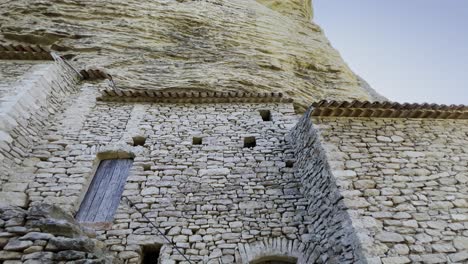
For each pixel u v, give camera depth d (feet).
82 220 15.67
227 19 37.68
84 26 30.68
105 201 16.72
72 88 24.27
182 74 27.50
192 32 34.37
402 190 13.38
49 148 18.54
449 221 12.28
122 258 13.52
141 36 31.42
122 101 23.48
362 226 11.66
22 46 21.83
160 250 14.05
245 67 30.04
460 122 17.58
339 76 35.78
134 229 14.82
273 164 18.75
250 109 23.57
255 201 16.48
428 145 15.85
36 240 9.64
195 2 39.55
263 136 20.90
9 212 10.44
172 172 17.83
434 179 14.06
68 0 32.73
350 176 13.74
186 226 15.07
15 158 16.79
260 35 36.55
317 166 15.61
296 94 28.89
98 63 27.20
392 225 11.88
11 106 17.29
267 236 14.84
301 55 36.29
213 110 23.18
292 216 15.74
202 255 13.92
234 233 14.89
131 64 28.02
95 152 18.83
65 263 9.20
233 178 17.70
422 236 11.61
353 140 15.75
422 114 17.33
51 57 22.81
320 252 13.61
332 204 13.42
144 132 20.61
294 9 54.65
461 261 10.94
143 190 16.63
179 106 23.40
